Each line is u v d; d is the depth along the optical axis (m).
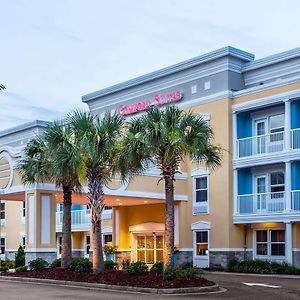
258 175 32.53
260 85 32.12
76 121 23.67
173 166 21.33
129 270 21.62
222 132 32.53
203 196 33.72
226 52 32.53
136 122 21.88
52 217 28.30
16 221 48.12
